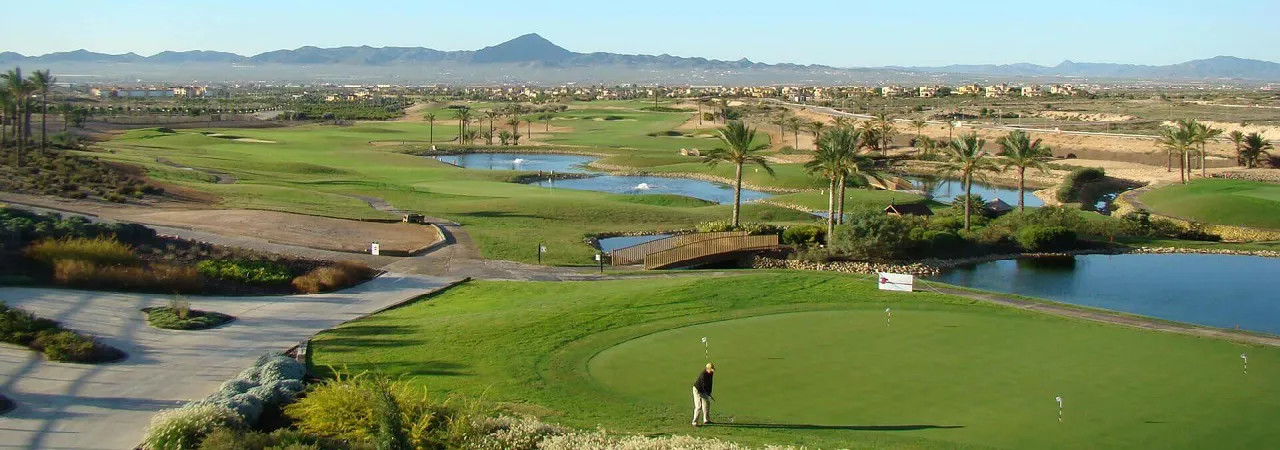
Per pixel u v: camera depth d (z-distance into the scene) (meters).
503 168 150.00
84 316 37.75
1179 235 80.62
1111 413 24.36
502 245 64.12
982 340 33.34
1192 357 30.77
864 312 39.03
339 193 96.19
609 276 53.75
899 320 37.19
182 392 28.03
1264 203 88.69
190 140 159.62
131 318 38.09
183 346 34.06
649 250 62.66
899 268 63.41
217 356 32.75
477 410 23.84
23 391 27.39
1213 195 94.06
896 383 27.47
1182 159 118.44
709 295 42.97
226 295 45.09
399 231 68.56
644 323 37.25
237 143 159.50
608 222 80.81
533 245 64.75
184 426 21.41
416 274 53.00
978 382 27.53
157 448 21.08
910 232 66.56
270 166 118.12
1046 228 71.75
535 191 105.44
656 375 29.22
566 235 71.06
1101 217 84.94
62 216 61.56
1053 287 58.66
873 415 24.36
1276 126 184.12
